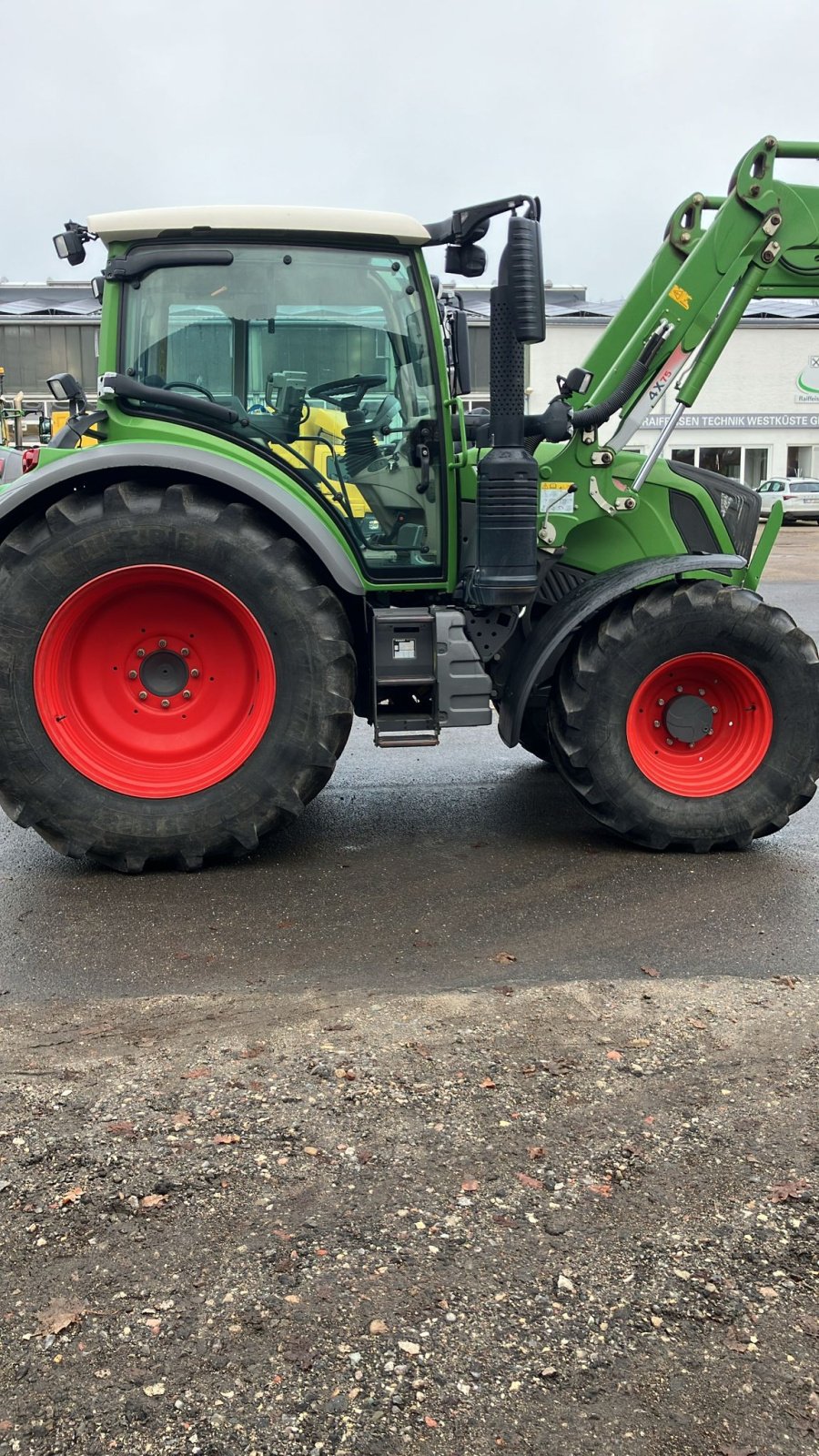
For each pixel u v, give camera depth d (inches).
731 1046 112.7
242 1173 91.1
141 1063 109.6
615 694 173.3
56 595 160.4
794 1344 73.7
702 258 183.2
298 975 131.5
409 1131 97.0
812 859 176.1
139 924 148.8
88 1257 81.4
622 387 183.5
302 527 164.1
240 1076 106.7
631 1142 95.7
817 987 127.0
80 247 170.7
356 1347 73.0
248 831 168.7
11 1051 112.5
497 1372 71.1
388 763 243.4
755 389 1393.9
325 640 165.3
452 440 176.9
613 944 140.6
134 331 167.9
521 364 161.6
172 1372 71.0
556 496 185.8
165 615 168.6
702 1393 69.7
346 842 185.3
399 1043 113.3
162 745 170.4
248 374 170.2
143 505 160.7
